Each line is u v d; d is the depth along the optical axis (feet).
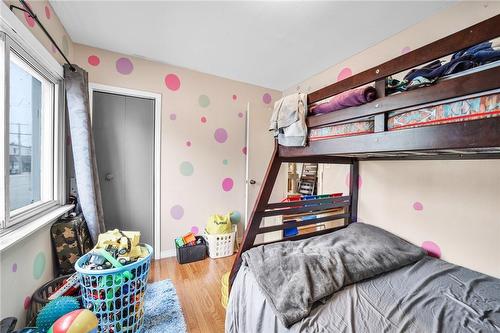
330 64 7.81
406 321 2.97
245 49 6.81
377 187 6.33
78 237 4.95
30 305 3.74
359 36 6.09
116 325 3.88
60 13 5.15
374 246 4.91
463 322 2.99
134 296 4.11
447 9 4.92
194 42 6.42
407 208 5.63
